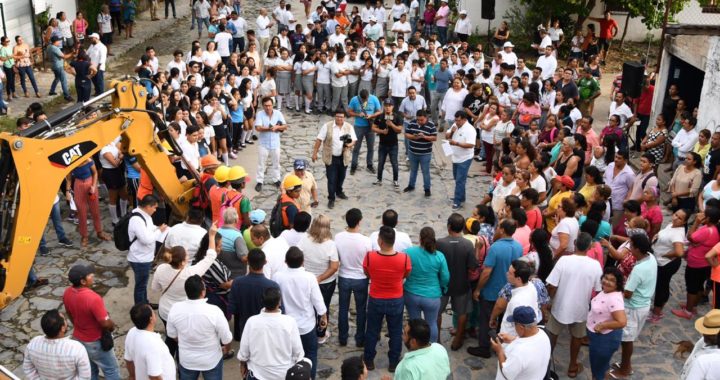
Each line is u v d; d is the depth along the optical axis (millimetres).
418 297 7586
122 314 8984
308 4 28203
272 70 16406
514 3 24609
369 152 14094
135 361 6098
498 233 8039
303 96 18531
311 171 14211
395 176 13367
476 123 14898
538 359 5941
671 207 12195
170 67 16875
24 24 20172
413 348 5652
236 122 14812
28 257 7781
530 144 10984
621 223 10031
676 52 14852
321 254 7727
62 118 8055
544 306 7188
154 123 9297
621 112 14492
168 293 7328
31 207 7703
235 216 8234
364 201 12805
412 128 12688
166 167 9469
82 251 10547
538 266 7754
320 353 8219
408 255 7559
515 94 15266
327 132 12180
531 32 24047
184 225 8219
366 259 7469
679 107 13938
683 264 10633
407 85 17328
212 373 6566
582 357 8227
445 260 7562
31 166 7652
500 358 6117
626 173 10461
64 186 11438
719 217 8695
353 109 13750
